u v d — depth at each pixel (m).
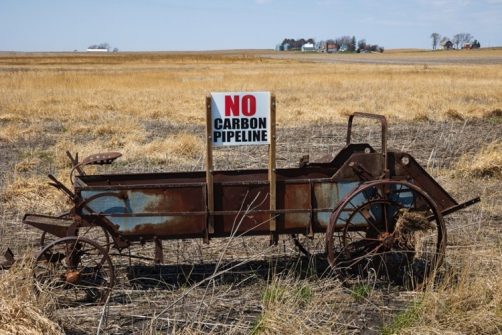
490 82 35.75
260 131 5.35
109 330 4.71
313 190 5.47
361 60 112.94
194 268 6.11
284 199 5.46
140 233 5.31
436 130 16.59
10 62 83.75
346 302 5.20
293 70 59.06
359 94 27.73
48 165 11.41
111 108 21.70
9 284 4.68
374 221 5.57
